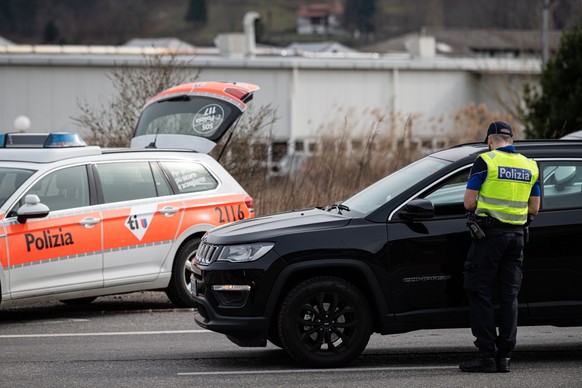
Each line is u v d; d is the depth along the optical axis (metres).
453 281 17.45
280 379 16.61
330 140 40.12
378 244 17.30
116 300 25.89
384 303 17.31
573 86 49.00
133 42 130.25
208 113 29.52
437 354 18.83
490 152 16.92
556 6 123.69
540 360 18.20
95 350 19.14
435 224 17.50
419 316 17.39
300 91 82.56
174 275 23.69
